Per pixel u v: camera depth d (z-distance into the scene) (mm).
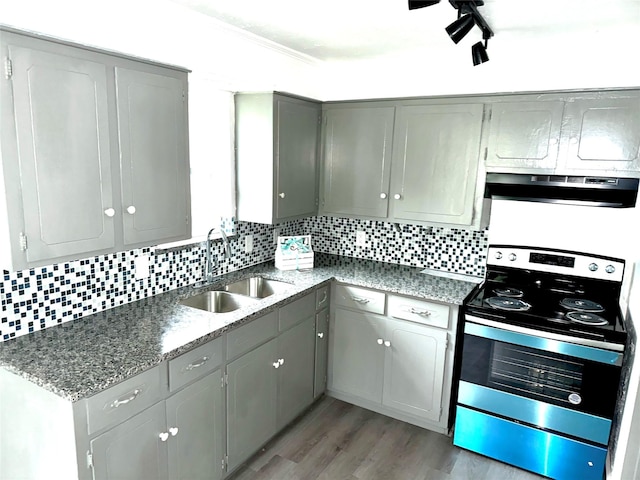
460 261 3176
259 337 2363
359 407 3102
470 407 2605
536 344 2350
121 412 1625
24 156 1521
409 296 2744
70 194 1679
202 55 2324
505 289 2832
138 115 1908
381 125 3047
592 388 2252
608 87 2385
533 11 2047
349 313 2994
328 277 2990
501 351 2461
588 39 2514
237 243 3062
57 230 1652
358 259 3566
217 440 2164
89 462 1540
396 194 3066
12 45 1448
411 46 2729
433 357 2730
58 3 1669
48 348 1759
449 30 1919
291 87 3047
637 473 1989
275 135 2816
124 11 1915
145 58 1938
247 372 2312
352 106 3135
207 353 2006
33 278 1876
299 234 3746
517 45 2660
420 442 2736
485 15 2111
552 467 2422
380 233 3461
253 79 2688
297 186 3107
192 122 2639
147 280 2410
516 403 2463
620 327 2234
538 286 2848
